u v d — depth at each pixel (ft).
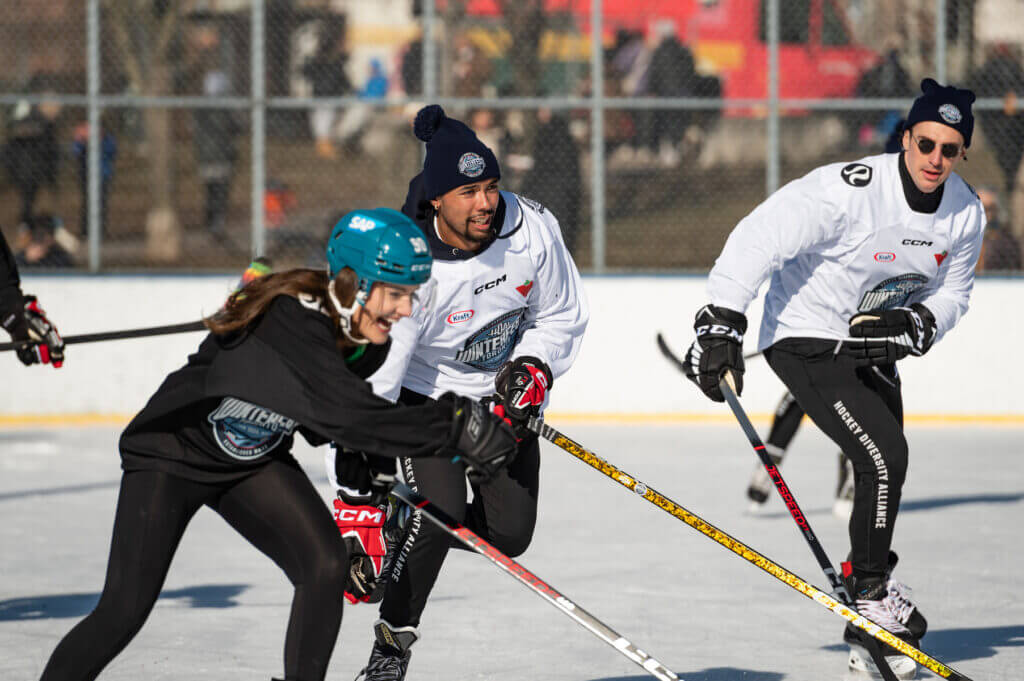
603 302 122.01
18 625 53.57
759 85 127.34
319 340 33.96
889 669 43.11
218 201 127.13
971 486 89.66
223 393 34.01
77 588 60.34
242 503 36.24
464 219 42.78
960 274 50.67
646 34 126.11
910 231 48.21
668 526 76.28
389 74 127.24
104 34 126.31
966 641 51.85
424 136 43.45
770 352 50.88
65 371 120.57
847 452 48.32
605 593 60.13
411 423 34.30
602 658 49.42
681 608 57.36
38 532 73.51
